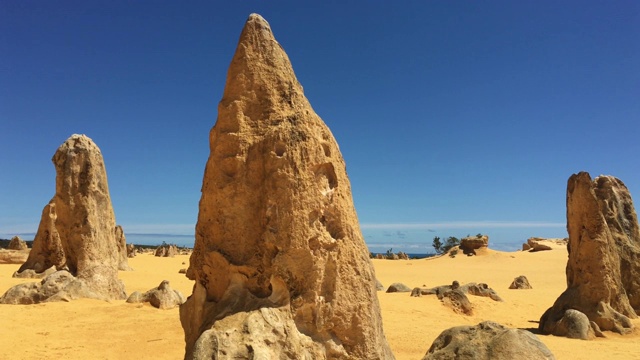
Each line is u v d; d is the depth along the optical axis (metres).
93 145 10.95
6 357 5.51
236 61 4.04
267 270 3.51
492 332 4.38
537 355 4.05
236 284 3.57
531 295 14.51
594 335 8.44
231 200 3.73
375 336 3.62
